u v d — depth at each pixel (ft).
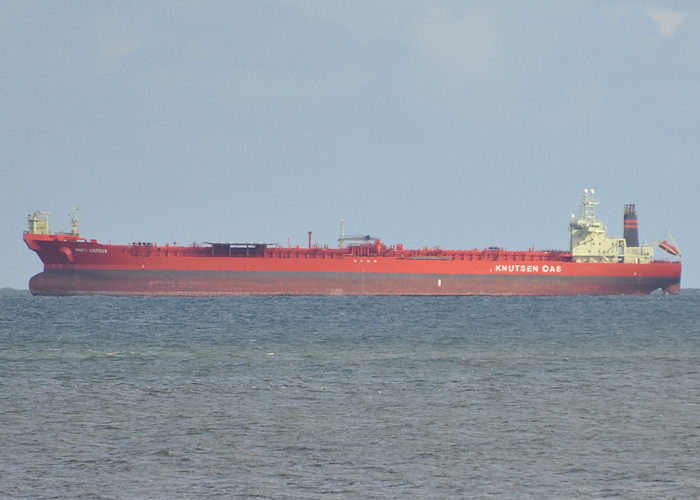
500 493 455.22
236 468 495.41
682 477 479.41
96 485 465.88
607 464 503.20
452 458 515.09
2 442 543.80
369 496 450.71
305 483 470.39
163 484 467.93
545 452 527.40
